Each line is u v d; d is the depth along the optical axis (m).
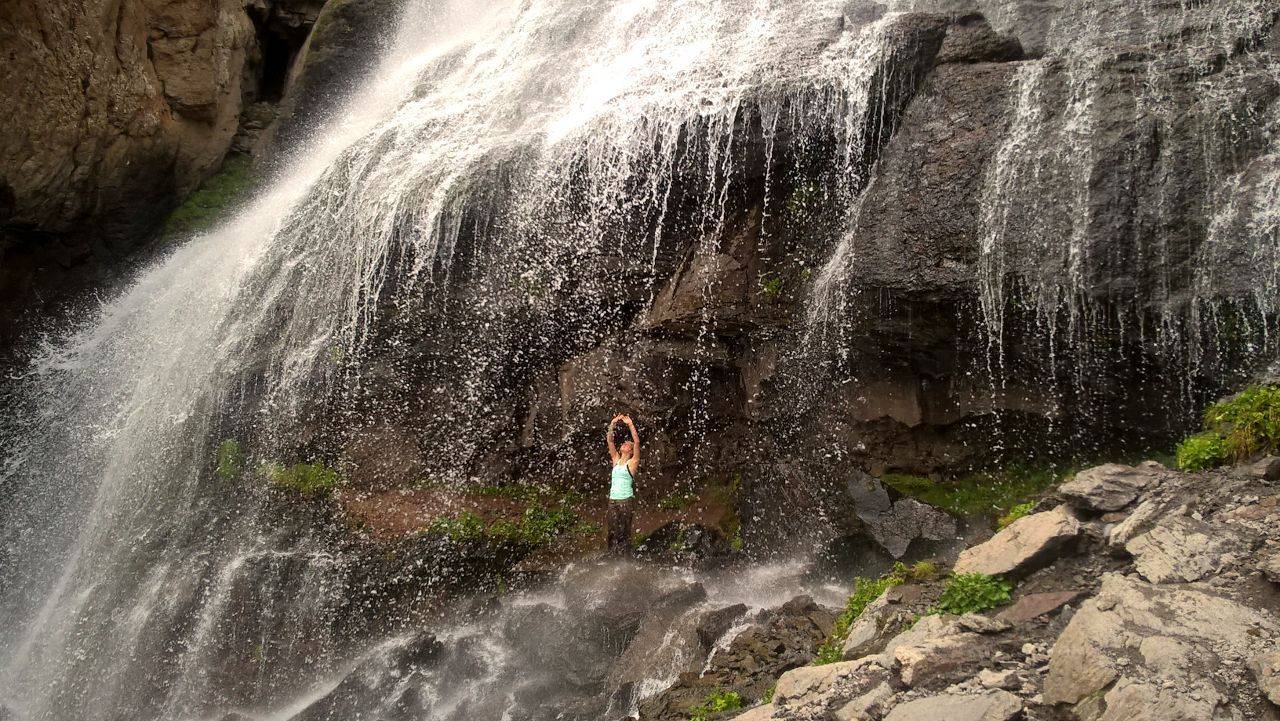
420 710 7.22
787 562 8.39
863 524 7.83
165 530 10.39
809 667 4.79
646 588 7.78
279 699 8.54
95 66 11.45
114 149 12.10
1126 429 6.98
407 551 9.19
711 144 8.44
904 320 7.31
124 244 13.07
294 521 9.91
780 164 8.47
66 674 9.48
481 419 10.22
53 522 11.38
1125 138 6.48
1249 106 6.25
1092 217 6.40
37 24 10.61
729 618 6.84
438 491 10.02
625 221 9.04
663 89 9.03
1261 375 5.93
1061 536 4.82
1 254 11.66
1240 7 7.09
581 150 9.08
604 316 9.58
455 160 9.84
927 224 7.13
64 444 11.77
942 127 7.42
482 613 8.34
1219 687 3.35
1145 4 8.10
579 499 9.76
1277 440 4.96
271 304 10.86
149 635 9.21
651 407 9.38
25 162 11.00
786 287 8.65
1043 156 6.76
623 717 6.05
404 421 10.34
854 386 8.21
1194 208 6.18
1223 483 4.85
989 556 5.11
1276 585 3.89
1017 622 4.47
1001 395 7.41
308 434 10.42
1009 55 8.00
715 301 8.62
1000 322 6.78
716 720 5.15
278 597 9.17
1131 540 4.60
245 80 15.51
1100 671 3.63
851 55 8.34
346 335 10.19
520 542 9.26
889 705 4.14
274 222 11.99
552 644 7.40
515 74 12.09
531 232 9.41
